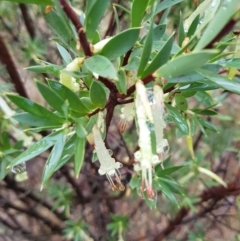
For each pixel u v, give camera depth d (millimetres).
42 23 294
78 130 80
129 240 285
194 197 219
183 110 105
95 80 82
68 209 244
